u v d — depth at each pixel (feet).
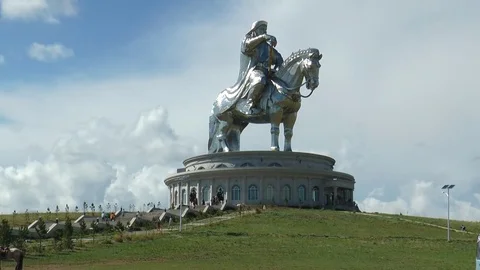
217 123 410.11
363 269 151.12
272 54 387.34
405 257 181.98
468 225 300.20
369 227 262.67
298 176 374.22
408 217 319.68
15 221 303.68
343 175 392.27
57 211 352.28
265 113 383.04
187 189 398.01
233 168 375.04
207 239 211.61
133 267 151.53
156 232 234.17
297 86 375.04
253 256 175.52
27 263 160.15
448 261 174.09
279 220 269.64
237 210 325.42
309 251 189.16
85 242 207.31
